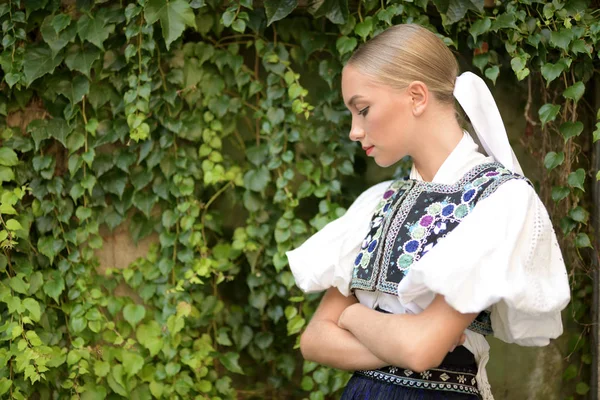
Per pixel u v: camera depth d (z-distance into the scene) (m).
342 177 2.23
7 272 2.05
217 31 2.12
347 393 1.50
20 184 2.08
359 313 1.40
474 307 1.24
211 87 2.15
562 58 2.04
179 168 2.13
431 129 1.44
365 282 1.44
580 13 2.03
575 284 2.26
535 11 2.08
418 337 1.27
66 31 2.01
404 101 1.42
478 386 1.46
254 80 2.17
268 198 2.21
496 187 1.32
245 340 2.21
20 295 2.08
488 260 1.26
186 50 2.11
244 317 2.23
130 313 2.12
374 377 1.45
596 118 2.24
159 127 2.12
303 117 2.18
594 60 2.14
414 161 1.51
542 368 2.32
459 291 1.24
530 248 1.29
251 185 2.15
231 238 2.23
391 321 1.32
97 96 2.09
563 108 2.21
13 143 2.06
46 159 2.08
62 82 2.07
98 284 2.16
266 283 2.19
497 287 1.23
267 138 2.16
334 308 1.57
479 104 1.45
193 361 2.12
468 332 1.42
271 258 2.19
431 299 1.35
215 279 2.21
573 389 2.32
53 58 2.01
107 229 2.18
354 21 2.08
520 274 1.25
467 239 1.28
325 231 1.61
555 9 2.04
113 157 2.12
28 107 2.08
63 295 2.14
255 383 2.27
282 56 2.12
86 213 2.10
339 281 1.54
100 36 2.01
